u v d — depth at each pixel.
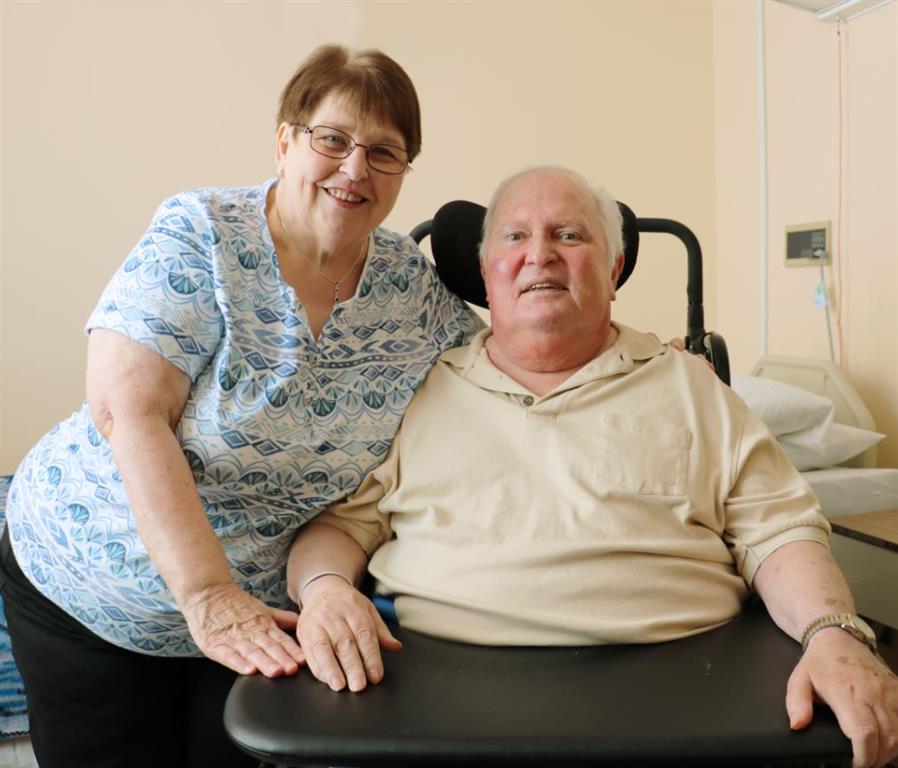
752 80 2.86
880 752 0.81
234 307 1.09
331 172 1.11
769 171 2.77
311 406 1.16
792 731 0.82
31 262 2.44
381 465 1.24
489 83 2.83
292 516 1.20
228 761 1.27
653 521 1.15
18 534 1.18
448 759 0.79
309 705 0.87
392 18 2.71
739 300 2.98
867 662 0.90
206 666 1.25
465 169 2.83
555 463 1.18
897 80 2.28
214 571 0.99
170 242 1.07
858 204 2.43
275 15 2.61
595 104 2.94
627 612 1.07
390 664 0.99
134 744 1.21
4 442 2.45
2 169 2.39
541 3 2.85
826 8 2.39
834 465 2.28
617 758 0.79
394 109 1.12
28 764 1.53
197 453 1.09
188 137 2.56
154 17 2.50
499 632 1.06
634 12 2.95
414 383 1.27
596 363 1.26
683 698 0.88
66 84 2.43
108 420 1.05
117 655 1.18
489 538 1.14
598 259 1.28
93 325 1.05
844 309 2.50
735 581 1.15
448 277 1.47
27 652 1.20
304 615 1.02
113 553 1.10
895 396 2.36
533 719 0.84
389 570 1.18
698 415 1.22
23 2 2.38
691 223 3.06
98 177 2.48
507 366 1.31
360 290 1.23
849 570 1.80
